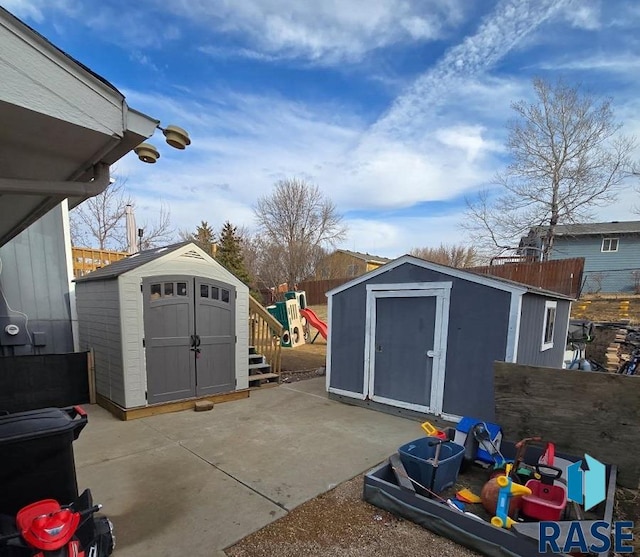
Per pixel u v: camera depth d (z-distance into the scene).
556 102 17.27
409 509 2.61
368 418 4.97
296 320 12.65
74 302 6.34
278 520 2.62
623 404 3.18
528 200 18.78
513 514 2.54
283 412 5.21
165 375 5.13
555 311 5.91
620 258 21.05
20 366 5.14
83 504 2.00
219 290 5.66
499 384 3.75
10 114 1.50
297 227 28.22
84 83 1.62
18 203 2.51
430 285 4.77
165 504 2.81
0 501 1.81
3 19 1.39
